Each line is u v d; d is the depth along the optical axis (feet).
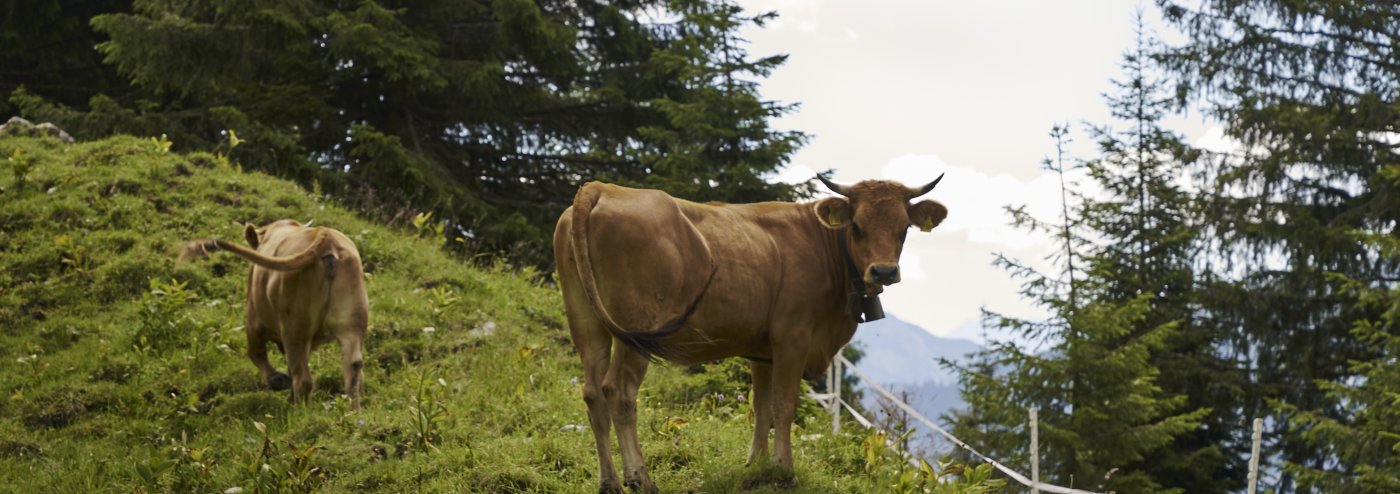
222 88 70.13
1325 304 73.82
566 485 26.99
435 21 70.69
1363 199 76.59
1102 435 56.54
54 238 44.27
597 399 24.73
